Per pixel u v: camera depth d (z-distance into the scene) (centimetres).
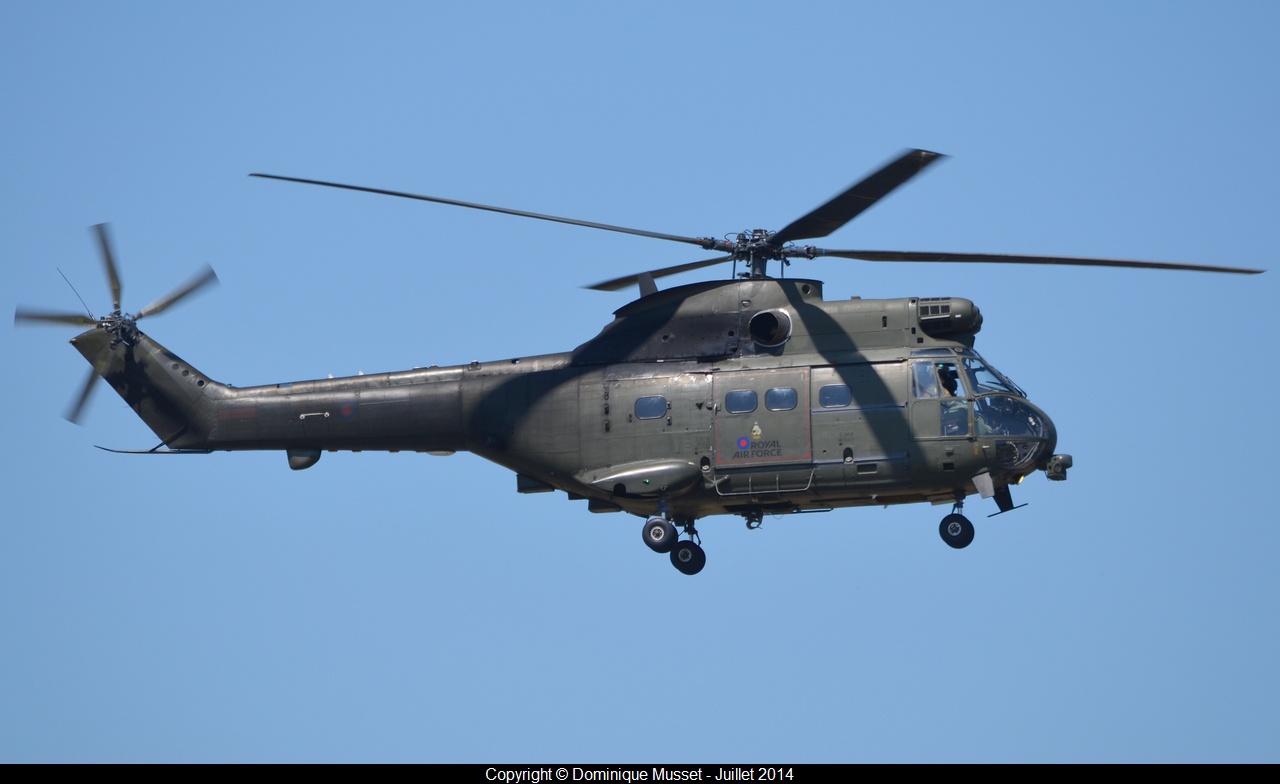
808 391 10469
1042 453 10338
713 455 10531
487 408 11144
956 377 10456
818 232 10381
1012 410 10369
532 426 10981
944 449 10312
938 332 10581
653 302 10994
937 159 8938
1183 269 9825
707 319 10794
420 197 10206
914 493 10525
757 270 10869
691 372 10669
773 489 10494
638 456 10669
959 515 10612
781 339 10619
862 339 10569
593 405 10819
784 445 10438
